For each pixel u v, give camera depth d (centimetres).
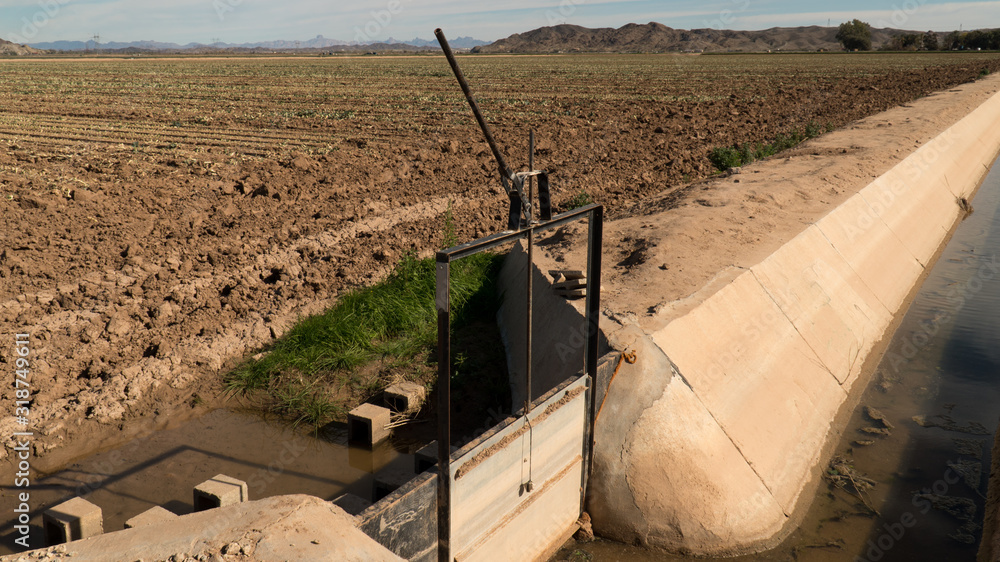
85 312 847
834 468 665
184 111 2953
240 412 691
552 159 1895
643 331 622
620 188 1564
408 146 2034
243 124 2538
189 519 332
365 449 641
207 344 795
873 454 691
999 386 833
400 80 5134
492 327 891
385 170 1695
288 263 1050
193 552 302
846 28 12519
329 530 324
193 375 741
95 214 1250
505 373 773
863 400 804
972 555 546
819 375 775
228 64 8500
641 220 1090
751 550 539
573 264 862
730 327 713
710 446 572
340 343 794
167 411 684
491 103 3306
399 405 693
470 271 1012
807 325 834
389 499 368
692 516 535
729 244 934
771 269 862
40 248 1052
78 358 741
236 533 317
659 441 554
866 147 1812
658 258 862
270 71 6606
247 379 732
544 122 2589
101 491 558
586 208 468
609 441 558
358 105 3216
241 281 956
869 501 616
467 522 426
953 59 8000
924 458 684
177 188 1472
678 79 5112
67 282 937
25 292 895
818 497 622
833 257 1020
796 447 656
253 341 814
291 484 581
